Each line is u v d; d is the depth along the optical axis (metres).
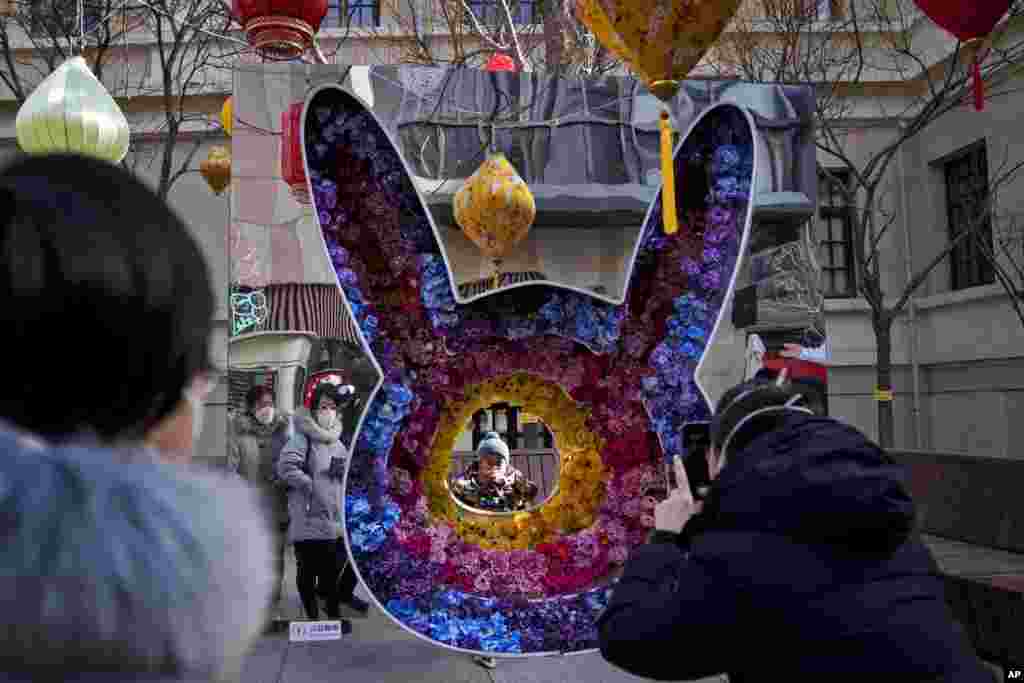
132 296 0.65
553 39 8.67
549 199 5.40
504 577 4.05
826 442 1.65
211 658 0.62
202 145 12.12
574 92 5.49
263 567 0.67
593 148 5.47
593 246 5.42
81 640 0.57
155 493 0.63
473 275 5.30
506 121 5.39
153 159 11.77
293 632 4.80
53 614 0.56
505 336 4.14
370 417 3.97
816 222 5.64
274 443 4.87
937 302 12.46
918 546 1.68
